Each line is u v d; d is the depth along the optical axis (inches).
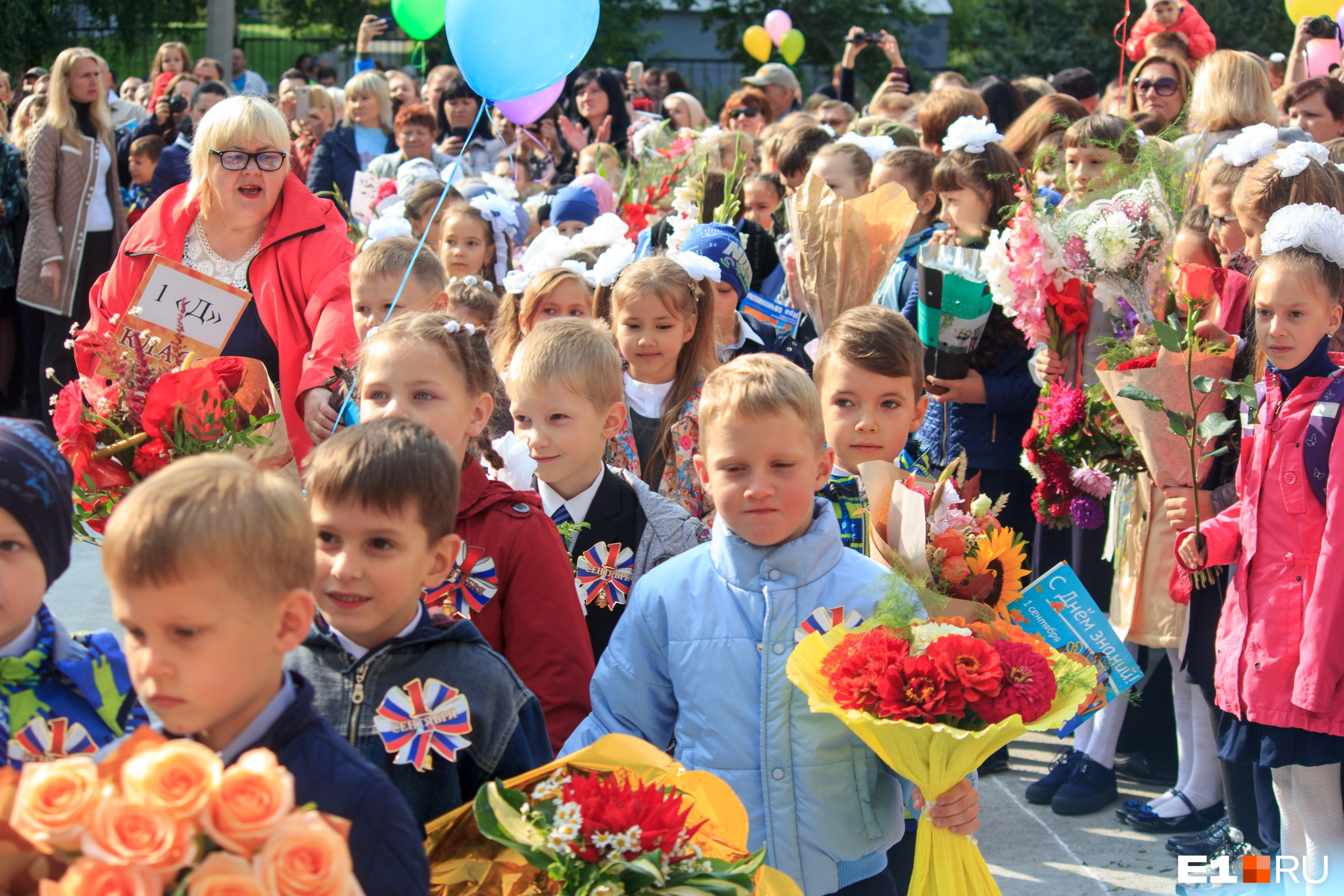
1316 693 108.9
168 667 56.0
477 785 78.1
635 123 348.2
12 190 311.6
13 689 72.6
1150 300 153.6
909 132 267.6
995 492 175.2
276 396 126.4
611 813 65.8
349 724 75.2
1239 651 115.3
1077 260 157.2
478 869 70.6
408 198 256.1
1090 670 84.7
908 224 177.5
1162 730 166.7
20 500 70.7
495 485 102.2
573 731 95.0
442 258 214.1
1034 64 965.2
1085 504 149.2
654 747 74.0
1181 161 167.9
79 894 46.4
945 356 169.2
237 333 157.2
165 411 109.8
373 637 76.7
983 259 163.0
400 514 74.2
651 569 110.3
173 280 150.9
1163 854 143.3
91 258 309.1
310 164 339.9
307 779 59.9
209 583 55.4
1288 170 134.5
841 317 124.2
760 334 188.4
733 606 91.4
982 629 86.8
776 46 653.3
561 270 163.0
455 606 96.5
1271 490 114.4
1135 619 149.2
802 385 90.4
